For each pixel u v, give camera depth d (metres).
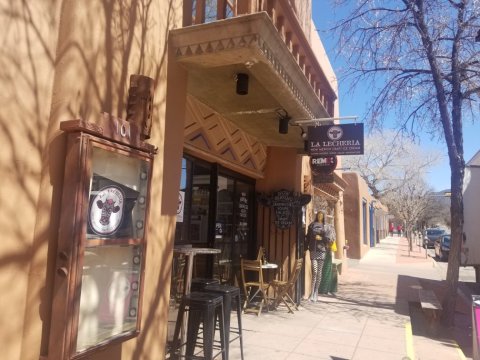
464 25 8.23
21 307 2.75
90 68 3.34
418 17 8.29
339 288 11.72
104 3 3.51
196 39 4.49
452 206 8.17
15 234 2.73
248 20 4.26
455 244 8.05
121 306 3.35
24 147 2.82
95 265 3.15
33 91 2.90
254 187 9.17
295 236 8.84
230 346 5.68
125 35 3.78
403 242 44.50
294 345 5.89
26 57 2.86
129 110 3.78
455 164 8.24
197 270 6.91
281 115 6.62
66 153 3.00
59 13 3.17
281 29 5.55
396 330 7.02
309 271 10.26
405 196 36.25
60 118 3.05
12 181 2.73
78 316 2.83
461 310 10.00
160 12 4.37
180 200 6.29
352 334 6.62
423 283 13.65
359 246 20.53
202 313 4.55
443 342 6.89
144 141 3.82
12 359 2.68
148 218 3.51
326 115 7.40
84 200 2.91
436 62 8.34
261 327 6.74
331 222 15.02
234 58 4.57
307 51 6.38
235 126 7.47
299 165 9.46
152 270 4.12
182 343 4.62
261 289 7.66
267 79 5.12
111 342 3.13
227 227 7.94
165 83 4.43
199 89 5.82
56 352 2.75
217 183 7.39
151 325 4.07
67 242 2.83
